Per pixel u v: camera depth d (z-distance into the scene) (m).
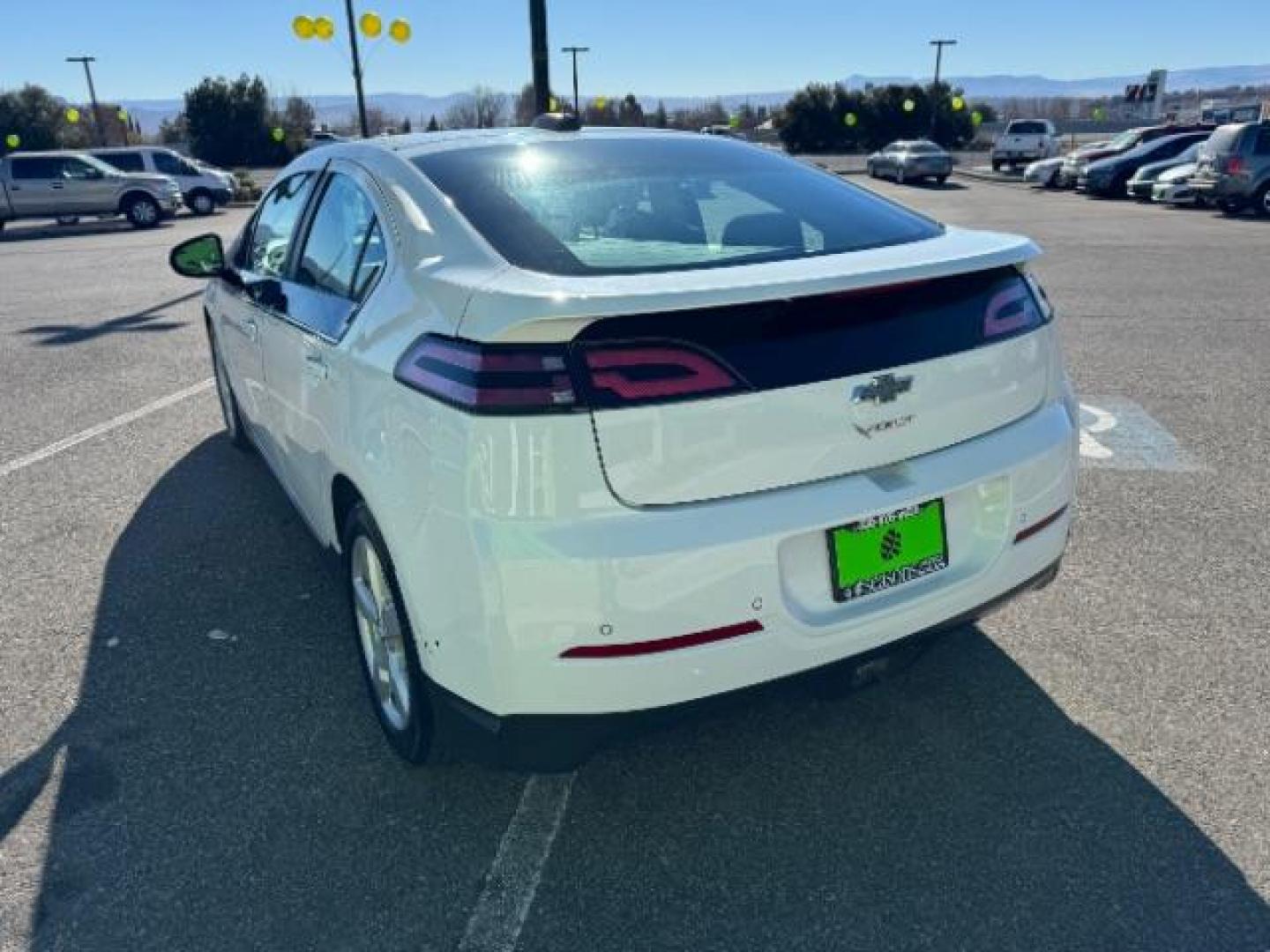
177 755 2.89
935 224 2.99
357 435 2.58
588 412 2.00
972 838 2.49
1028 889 2.33
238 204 32.12
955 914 2.27
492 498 2.05
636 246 2.49
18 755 2.92
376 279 2.71
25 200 22.91
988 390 2.48
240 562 4.14
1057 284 10.90
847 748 2.85
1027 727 2.91
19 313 10.49
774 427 2.13
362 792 2.72
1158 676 3.14
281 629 3.60
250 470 5.25
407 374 2.29
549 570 2.03
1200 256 13.13
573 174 2.88
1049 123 38.72
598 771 2.78
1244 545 4.07
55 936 2.26
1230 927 2.20
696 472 2.08
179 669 3.35
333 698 3.17
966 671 3.21
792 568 2.21
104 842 2.55
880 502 2.26
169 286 12.51
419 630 2.35
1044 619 3.51
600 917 2.29
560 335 2.01
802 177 3.20
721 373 2.07
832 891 2.34
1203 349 7.63
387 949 2.21
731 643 2.15
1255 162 18.33
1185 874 2.35
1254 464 5.03
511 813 2.62
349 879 2.41
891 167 35.25
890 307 2.29
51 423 6.19
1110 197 25.03
